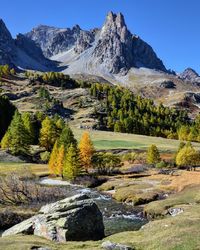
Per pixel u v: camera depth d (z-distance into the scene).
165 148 155.62
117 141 172.62
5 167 101.56
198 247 26.91
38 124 158.50
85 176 97.75
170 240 28.72
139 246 28.52
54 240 32.53
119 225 46.19
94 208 35.34
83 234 33.69
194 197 57.03
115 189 80.81
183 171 104.06
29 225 35.38
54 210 35.25
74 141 113.06
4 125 156.25
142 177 96.31
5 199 55.66
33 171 103.88
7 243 28.59
